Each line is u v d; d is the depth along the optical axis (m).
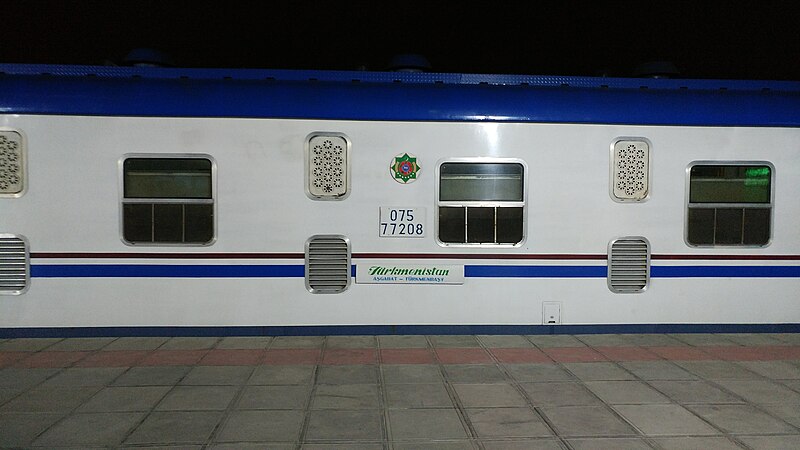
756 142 5.82
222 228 5.55
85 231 5.49
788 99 5.84
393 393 4.19
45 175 5.44
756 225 5.88
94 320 5.56
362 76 5.60
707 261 5.84
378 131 5.59
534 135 5.67
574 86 5.71
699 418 3.78
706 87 5.78
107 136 5.45
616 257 5.79
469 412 3.85
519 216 5.71
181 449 3.28
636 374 4.66
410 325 5.72
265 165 5.54
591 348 5.38
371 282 5.67
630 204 5.76
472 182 5.67
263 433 3.49
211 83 5.52
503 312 5.76
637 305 5.84
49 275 5.50
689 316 5.87
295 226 5.59
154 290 5.57
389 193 5.62
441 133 5.62
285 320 5.65
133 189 5.50
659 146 5.75
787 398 4.15
